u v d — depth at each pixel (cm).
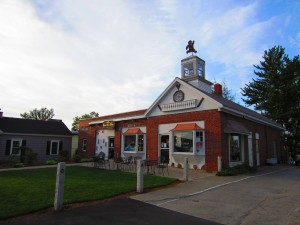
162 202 801
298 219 627
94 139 2669
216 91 2336
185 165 1232
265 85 3603
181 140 1795
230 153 1683
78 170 1556
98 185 1026
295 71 3362
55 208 696
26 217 639
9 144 2386
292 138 3338
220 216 661
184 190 990
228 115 1720
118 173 1405
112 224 595
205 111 1695
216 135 1609
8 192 879
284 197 873
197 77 2047
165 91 1922
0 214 636
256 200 831
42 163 2320
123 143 2281
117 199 834
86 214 669
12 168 1780
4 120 2567
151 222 612
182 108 1802
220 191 974
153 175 1349
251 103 3741
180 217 652
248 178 1336
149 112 2055
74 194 857
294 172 1705
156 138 1967
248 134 1816
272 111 3378
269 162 2275
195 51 2175
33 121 2767
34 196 822
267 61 3634
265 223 604
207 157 1636
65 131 2820
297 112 3256
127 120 2286
